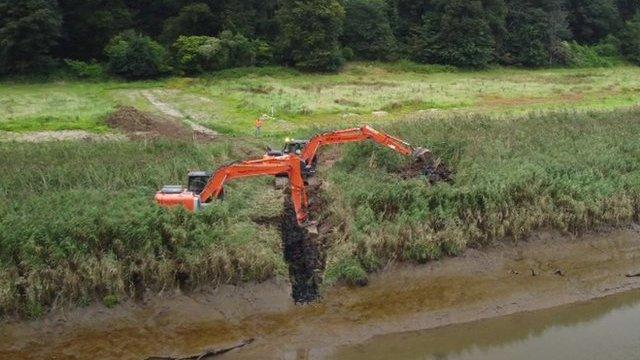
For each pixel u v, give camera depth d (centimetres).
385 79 4709
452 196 1603
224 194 1596
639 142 2098
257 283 1341
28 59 4288
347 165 1916
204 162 1889
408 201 1596
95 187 1648
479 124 2361
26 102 3444
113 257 1278
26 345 1177
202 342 1223
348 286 1393
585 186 1731
